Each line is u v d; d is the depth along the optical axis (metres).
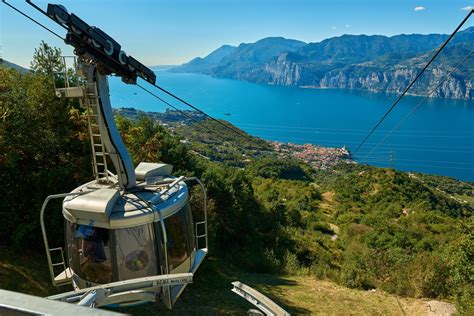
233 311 14.29
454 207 69.19
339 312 15.45
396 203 64.38
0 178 13.14
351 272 20.41
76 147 14.48
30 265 12.95
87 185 5.86
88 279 5.25
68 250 5.51
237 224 26.09
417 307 16.34
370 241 36.62
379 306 16.62
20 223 13.45
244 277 19.39
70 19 4.74
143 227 5.07
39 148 13.77
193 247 6.13
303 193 67.19
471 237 16.83
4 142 12.71
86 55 5.19
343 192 70.31
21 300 1.33
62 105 14.15
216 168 30.28
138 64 6.04
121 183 5.59
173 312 13.18
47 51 15.46
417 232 40.94
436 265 18.02
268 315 3.77
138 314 12.42
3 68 14.62
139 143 19.19
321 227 42.59
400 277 19.03
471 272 16.11
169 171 6.53
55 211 13.35
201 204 20.28
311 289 18.61
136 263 5.10
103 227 5.01
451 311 15.51
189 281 3.64
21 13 4.98
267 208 36.97
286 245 27.30
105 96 5.61
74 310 1.25
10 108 13.20
